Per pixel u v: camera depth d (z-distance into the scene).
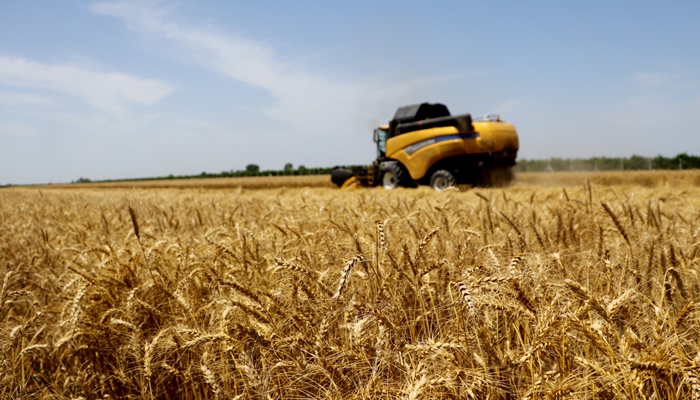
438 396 1.93
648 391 1.91
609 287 2.55
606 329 1.97
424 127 20.59
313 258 3.46
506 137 19.56
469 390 1.88
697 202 9.13
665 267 3.04
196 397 2.79
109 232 6.28
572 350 2.20
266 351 2.50
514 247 3.43
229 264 3.67
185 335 2.79
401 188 19.41
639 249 3.40
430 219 4.58
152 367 2.77
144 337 3.15
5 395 2.80
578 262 3.28
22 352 2.85
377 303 2.64
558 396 1.84
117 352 3.05
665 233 3.83
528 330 2.33
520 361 2.01
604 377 1.87
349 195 13.50
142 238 4.83
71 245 5.55
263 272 3.44
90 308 3.34
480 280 2.11
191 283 3.41
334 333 2.61
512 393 2.05
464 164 19.75
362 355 2.23
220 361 2.65
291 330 2.60
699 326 2.32
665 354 1.85
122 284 3.46
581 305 2.27
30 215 10.13
